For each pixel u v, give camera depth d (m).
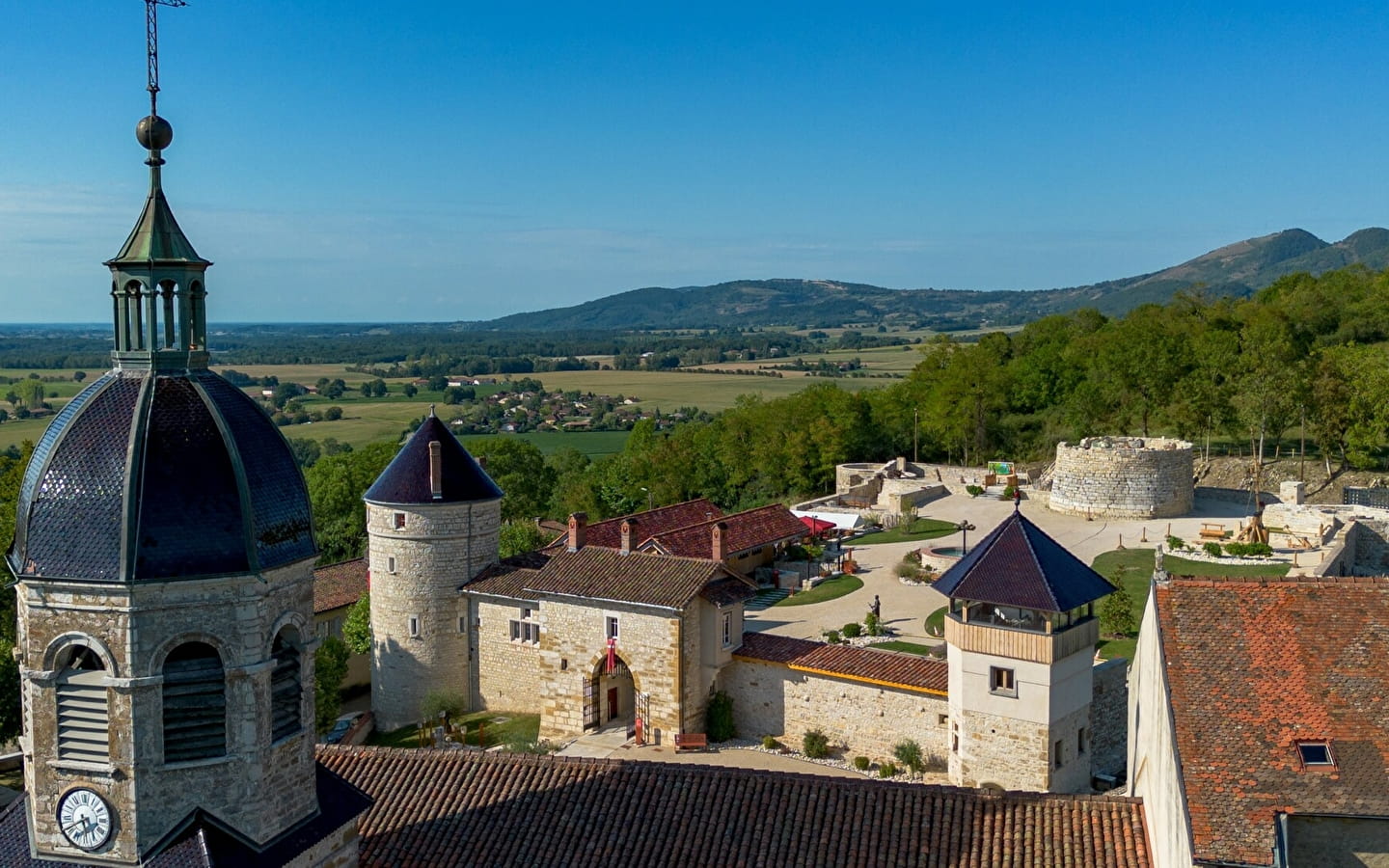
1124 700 48.16
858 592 77.56
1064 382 145.25
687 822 27.61
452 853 27.14
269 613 21.42
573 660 57.16
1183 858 22.48
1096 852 26.11
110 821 20.70
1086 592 40.53
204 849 20.52
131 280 21.44
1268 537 86.12
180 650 21.28
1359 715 23.47
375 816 28.62
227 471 21.06
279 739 21.81
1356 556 82.31
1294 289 179.88
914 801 27.84
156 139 21.80
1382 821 21.66
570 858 26.70
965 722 41.78
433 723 61.09
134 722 20.44
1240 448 120.94
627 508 124.94
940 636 66.44
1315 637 25.03
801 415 136.00
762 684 55.19
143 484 20.45
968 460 140.00
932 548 88.12
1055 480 101.00
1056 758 40.66
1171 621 25.91
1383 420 104.44
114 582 19.94
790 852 26.42
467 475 64.25
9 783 50.75
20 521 20.97
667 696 54.44
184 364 21.81
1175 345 128.88
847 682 52.34
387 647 64.25
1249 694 24.14
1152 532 90.31
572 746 55.28
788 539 86.06
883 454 139.12
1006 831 26.83
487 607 63.34
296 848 21.89
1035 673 40.06
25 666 20.97
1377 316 151.75
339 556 105.62
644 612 54.62
